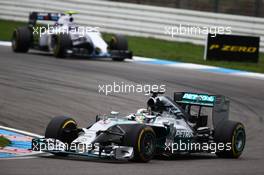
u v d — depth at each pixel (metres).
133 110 57.91
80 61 84.94
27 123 51.38
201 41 113.38
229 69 89.19
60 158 38.19
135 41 113.06
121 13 119.12
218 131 42.91
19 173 31.59
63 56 86.00
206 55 96.88
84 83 68.50
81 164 35.72
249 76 84.06
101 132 37.66
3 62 79.00
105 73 75.56
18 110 55.12
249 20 110.12
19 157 38.22
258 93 71.25
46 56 88.06
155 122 40.38
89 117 54.72
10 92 61.62
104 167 34.94
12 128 49.34
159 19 116.50
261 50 110.00
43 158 37.94
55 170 33.03
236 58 96.81
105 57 85.69
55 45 86.75
